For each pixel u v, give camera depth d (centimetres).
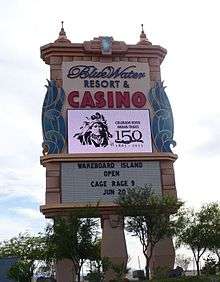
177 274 4559
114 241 4609
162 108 5106
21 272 6028
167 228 4475
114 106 5047
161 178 4872
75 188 4716
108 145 4909
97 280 4356
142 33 5419
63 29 5272
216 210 5362
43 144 4847
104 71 5153
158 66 5275
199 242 5262
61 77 5069
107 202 4703
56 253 4478
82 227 4466
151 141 4994
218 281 4006
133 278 5169
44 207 4622
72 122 4928
